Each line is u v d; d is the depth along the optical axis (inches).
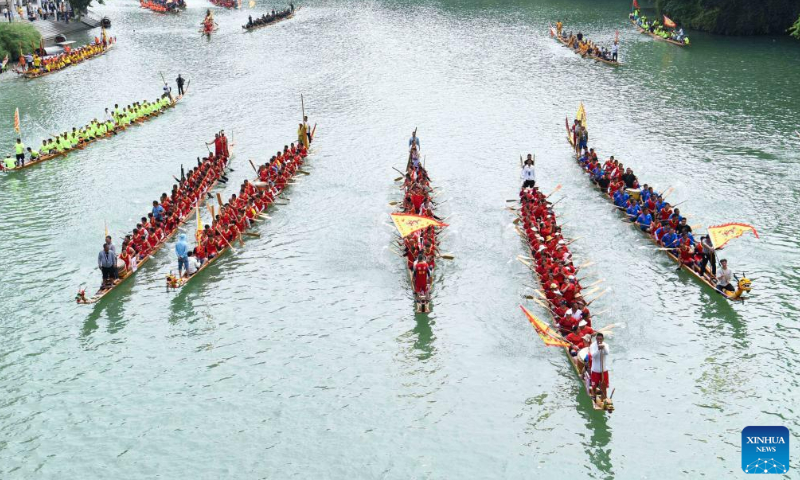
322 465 1039.6
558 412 1138.7
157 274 1624.0
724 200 1926.7
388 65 3774.6
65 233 1824.6
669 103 2935.5
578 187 2081.7
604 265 1604.3
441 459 1047.6
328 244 1747.0
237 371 1261.1
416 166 2084.2
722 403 1141.1
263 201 1945.1
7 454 1067.9
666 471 1013.8
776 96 3002.0
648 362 1248.2
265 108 3026.6
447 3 6018.7
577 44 3954.2
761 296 1450.5
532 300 1464.1
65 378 1246.3
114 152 2491.4
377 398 1183.6
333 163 2333.9
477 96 3129.9
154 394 1201.4
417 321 1406.3
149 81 3533.5
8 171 2290.8
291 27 5083.7
